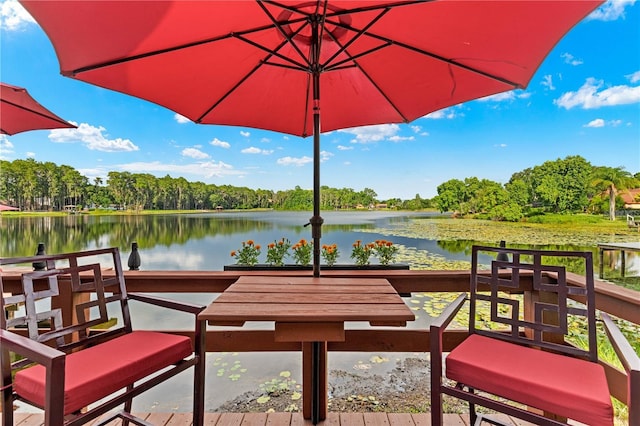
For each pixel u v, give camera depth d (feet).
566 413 2.97
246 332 5.68
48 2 2.90
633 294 4.37
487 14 3.54
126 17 3.32
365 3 3.71
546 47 3.79
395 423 5.19
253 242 7.43
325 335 3.39
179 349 4.07
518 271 4.43
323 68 4.77
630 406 2.75
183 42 4.14
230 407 7.66
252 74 5.32
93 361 3.55
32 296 3.82
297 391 8.21
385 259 7.20
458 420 5.32
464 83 5.02
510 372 3.33
